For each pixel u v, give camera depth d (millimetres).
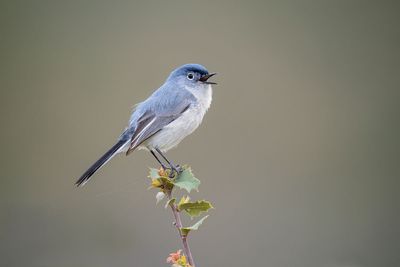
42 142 13977
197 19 16547
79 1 16672
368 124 14430
